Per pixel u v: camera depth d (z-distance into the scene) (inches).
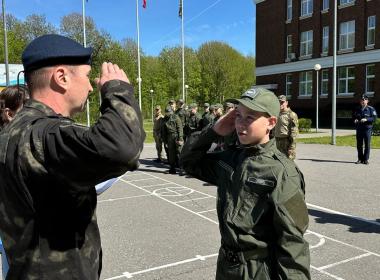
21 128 54.8
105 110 53.2
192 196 322.7
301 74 1391.5
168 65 2384.4
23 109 58.4
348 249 196.2
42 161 51.6
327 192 330.0
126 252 194.4
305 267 78.3
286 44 1446.9
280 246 79.0
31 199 52.9
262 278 80.4
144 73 2250.2
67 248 55.1
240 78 2480.3
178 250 196.2
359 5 1189.7
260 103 84.8
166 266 176.9
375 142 730.2
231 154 94.0
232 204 85.5
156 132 547.5
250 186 83.5
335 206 283.1
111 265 178.4
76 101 60.2
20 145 53.0
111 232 226.7
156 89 2352.4
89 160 49.7
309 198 308.7
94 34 1644.9
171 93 2365.9
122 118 51.6
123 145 50.0
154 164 527.5
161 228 233.5
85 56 59.8
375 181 377.1
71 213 55.1
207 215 262.8
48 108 57.9
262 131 85.8
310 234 219.9
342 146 700.0
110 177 53.2
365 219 249.8
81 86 59.9
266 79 1536.7
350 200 301.7
